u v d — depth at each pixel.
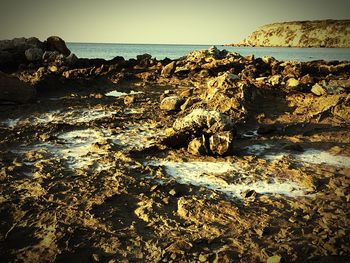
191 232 2.42
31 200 2.84
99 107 6.81
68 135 4.91
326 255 2.13
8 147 4.29
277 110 6.32
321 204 2.83
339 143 4.53
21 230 2.40
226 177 3.42
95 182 3.21
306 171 3.56
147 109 6.64
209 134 4.35
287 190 3.13
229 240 2.31
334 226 2.48
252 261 2.08
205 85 8.66
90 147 4.32
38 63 11.91
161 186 3.14
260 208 2.77
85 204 2.78
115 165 3.68
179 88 8.93
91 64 12.62
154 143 4.35
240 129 5.30
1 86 6.60
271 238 2.34
